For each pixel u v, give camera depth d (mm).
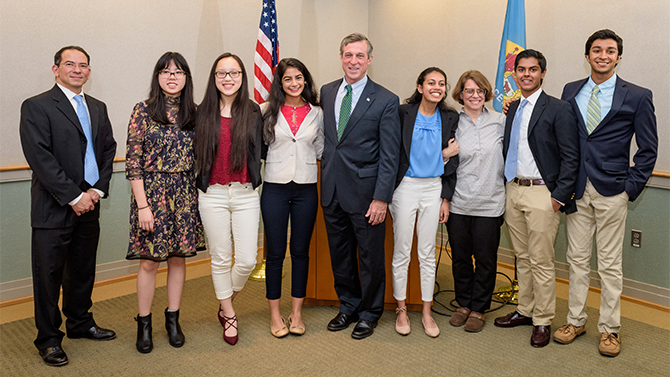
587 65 3262
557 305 3049
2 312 2893
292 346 2441
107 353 2361
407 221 2496
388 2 4785
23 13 2910
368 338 2533
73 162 2250
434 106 2502
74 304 2465
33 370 2197
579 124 2395
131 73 3402
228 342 2457
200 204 2334
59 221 2229
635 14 2994
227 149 2271
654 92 2951
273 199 2438
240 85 2277
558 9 3408
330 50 4750
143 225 2217
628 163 2350
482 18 3906
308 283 2986
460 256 2701
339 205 2453
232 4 3912
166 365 2244
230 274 2459
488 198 2553
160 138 2229
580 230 2457
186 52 3674
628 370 2209
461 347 2434
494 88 3773
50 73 3043
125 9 3322
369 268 2500
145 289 2350
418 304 2924
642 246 3090
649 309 3002
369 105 2348
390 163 2361
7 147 2938
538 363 2271
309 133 2400
